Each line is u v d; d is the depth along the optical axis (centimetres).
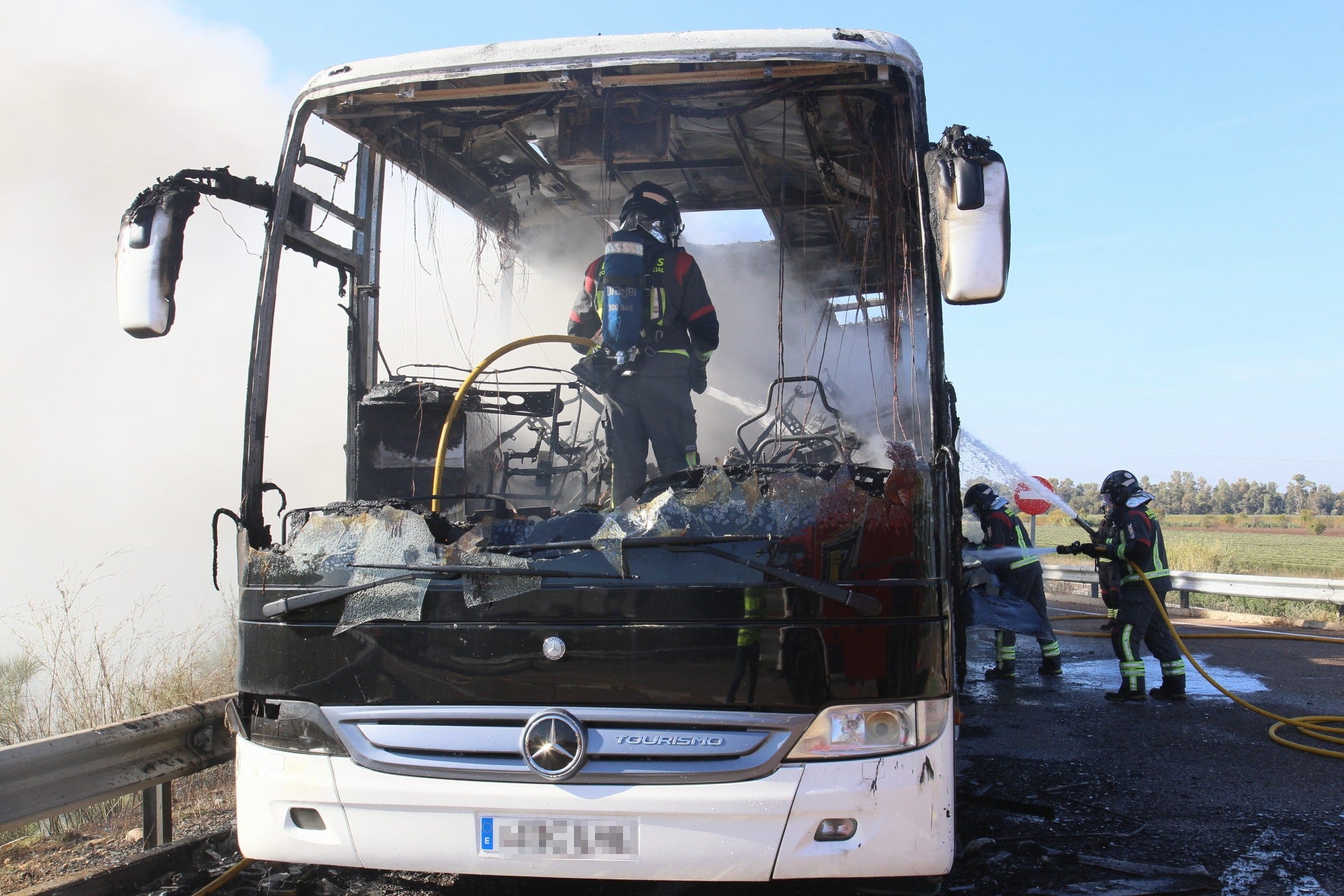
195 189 364
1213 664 970
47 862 409
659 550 304
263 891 375
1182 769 575
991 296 317
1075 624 1337
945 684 309
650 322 406
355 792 310
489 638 308
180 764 405
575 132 429
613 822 295
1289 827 466
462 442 459
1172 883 387
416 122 436
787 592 300
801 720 295
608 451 434
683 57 357
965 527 948
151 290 354
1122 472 803
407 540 318
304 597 321
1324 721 681
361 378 466
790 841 293
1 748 329
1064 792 525
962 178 316
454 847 304
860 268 502
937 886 365
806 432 479
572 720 296
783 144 470
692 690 298
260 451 361
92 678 563
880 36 360
